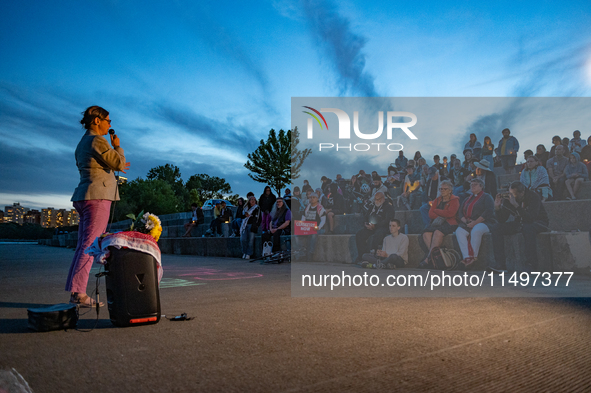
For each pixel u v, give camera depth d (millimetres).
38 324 2635
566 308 3494
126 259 2783
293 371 1905
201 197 73250
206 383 1746
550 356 2154
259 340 2453
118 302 2750
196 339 2471
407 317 3133
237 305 3676
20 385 1717
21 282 5523
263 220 9945
